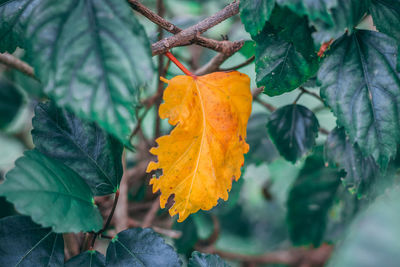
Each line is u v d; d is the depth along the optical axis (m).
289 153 0.43
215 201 0.35
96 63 0.30
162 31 0.42
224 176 0.35
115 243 0.36
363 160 0.41
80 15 0.30
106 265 0.35
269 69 0.35
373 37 0.35
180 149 0.34
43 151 0.35
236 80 0.35
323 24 0.31
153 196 0.50
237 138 0.35
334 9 0.31
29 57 0.30
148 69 0.30
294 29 0.33
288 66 0.35
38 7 0.30
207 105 0.34
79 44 0.30
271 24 0.34
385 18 0.35
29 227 0.35
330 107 0.35
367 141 0.35
